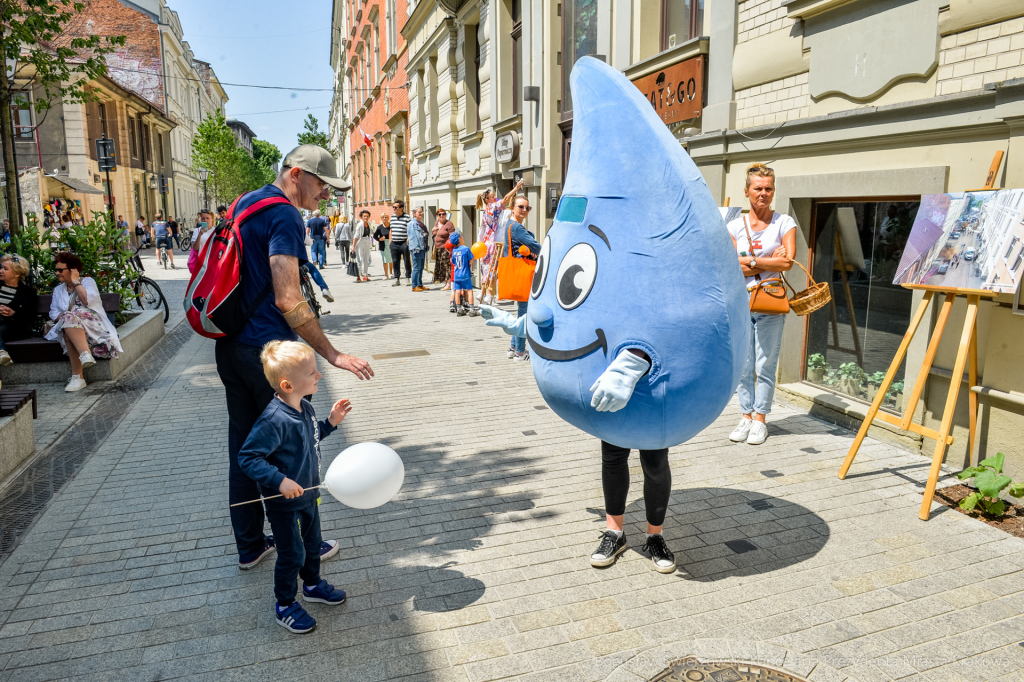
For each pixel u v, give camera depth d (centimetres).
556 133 1190
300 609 314
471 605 331
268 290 330
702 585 346
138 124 4191
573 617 320
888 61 515
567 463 519
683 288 291
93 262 948
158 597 340
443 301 1462
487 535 403
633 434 317
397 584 350
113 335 771
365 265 1905
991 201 414
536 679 278
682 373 296
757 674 279
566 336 312
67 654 296
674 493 457
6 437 498
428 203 2153
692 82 752
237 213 329
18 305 785
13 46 1079
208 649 299
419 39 2144
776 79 632
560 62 1170
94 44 1177
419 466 516
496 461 525
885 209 559
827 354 639
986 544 383
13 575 362
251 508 358
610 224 300
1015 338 441
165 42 4878
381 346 986
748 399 555
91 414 658
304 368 290
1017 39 433
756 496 450
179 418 644
